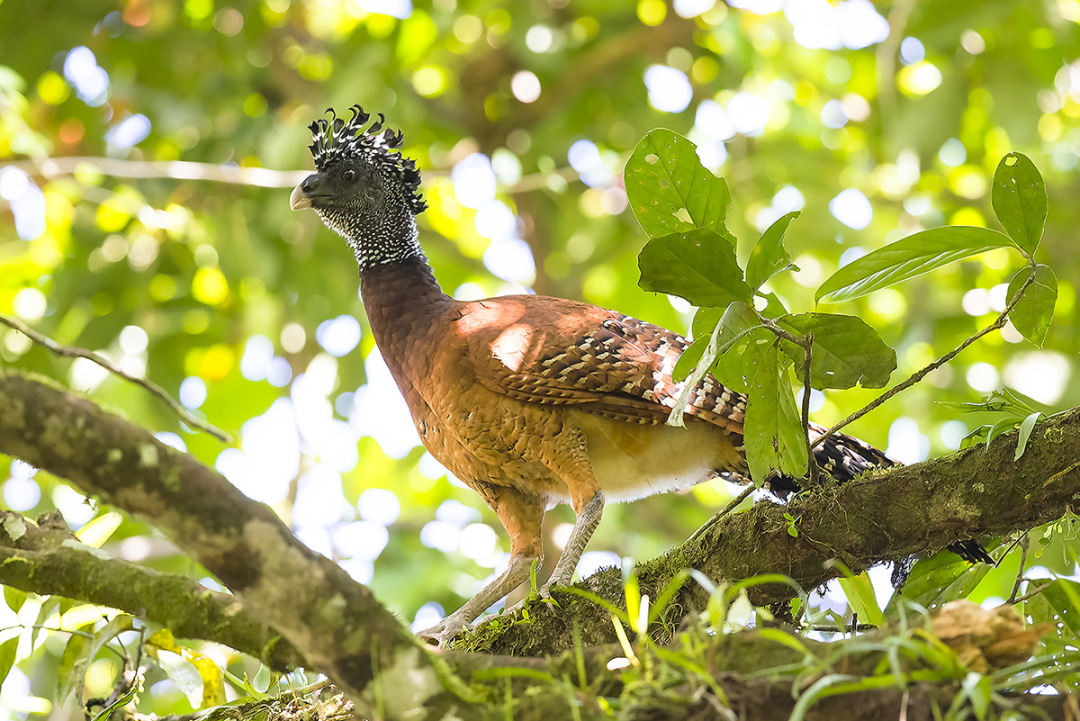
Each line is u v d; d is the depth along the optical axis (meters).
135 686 6.75
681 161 6.23
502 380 8.27
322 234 15.27
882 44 15.05
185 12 15.28
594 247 16.81
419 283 9.38
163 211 14.00
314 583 4.08
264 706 6.61
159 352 14.91
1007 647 4.14
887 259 6.00
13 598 7.02
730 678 4.20
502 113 16.81
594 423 8.38
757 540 6.60
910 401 15.36
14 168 14.19
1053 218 16.41
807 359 5.79
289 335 15.77
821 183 15.45
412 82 16.48
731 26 14.88
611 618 6.85
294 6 16.05
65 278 14.94
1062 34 15.05
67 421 3.80
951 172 17.17
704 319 6.18
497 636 7.06
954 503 6.11
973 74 15.29
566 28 16.53
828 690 3.98
